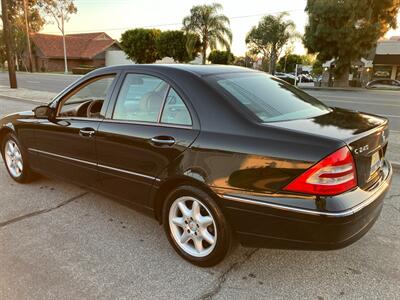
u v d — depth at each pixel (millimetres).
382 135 2859
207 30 32812
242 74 3365
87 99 3762
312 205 2322
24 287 2664
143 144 3049
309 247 2422
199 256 2902
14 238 3373
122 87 3412
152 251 3170
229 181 2588
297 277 2811
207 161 2676
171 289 2664
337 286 2703
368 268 2928
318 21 28953
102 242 3312
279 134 2480
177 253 3100
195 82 2939
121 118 3338
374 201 2559
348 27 27500
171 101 3004
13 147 4738
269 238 2533
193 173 2736
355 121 2857
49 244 3271
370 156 2652
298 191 2359
